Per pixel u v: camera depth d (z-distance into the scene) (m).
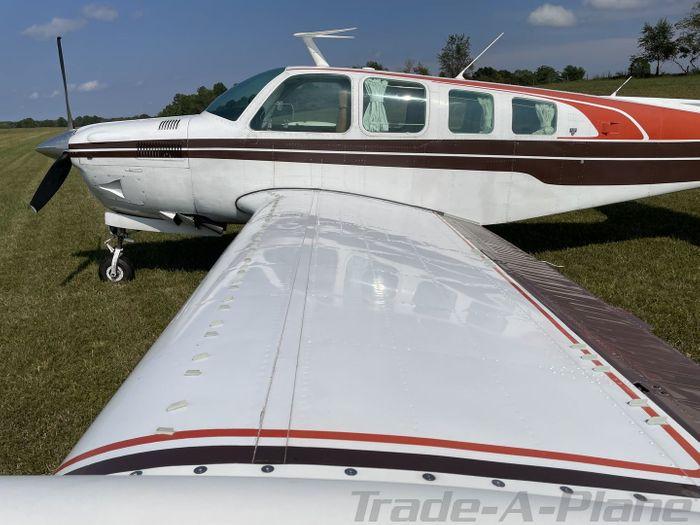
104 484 0.76
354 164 4.66
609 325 2.07
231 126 4.67
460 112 4.72
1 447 2.88
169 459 1.02
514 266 2.84
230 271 2.25
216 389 1.27
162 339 1.64
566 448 1.21
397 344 1.63
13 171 17.38
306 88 4.62
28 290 5.36
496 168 4.86
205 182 4.77
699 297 4.60
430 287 2.24
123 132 4.85
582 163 5.03
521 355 1.68
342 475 1.01
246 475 0.98
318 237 2.92
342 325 1.71
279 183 4.69
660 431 1.32
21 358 3.88
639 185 5.23
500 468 1.11
